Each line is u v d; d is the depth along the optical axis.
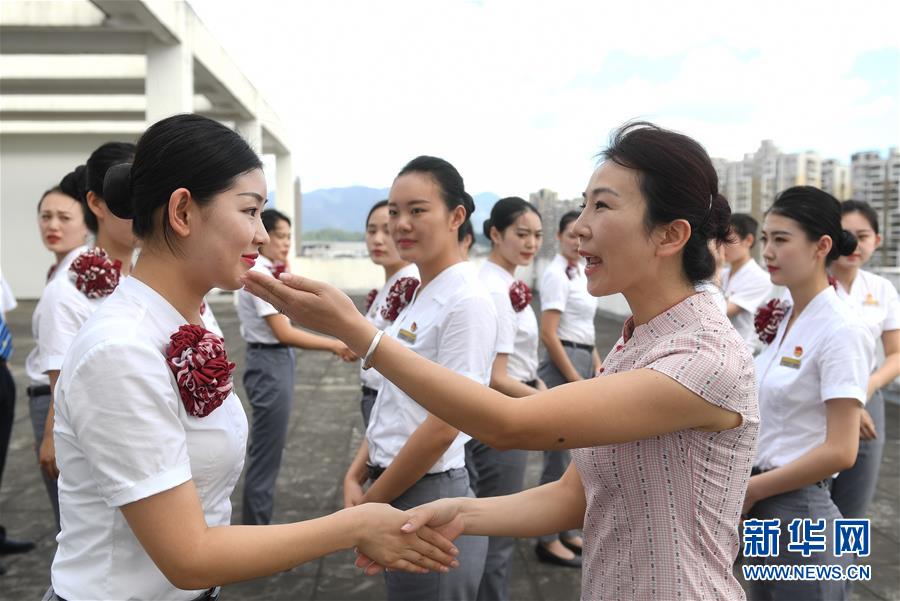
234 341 10.69
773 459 2.15
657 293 1.27
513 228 3.55
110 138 17.00
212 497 1.27
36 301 16.94
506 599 2.79
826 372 1.98
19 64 12.35
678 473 1.18
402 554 1.33
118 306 1.20
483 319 2.03
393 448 2.09
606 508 1.28
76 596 1.18
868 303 3.36
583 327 4.35
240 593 3.07
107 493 1.09
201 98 14.75
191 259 1.24
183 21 10.23
